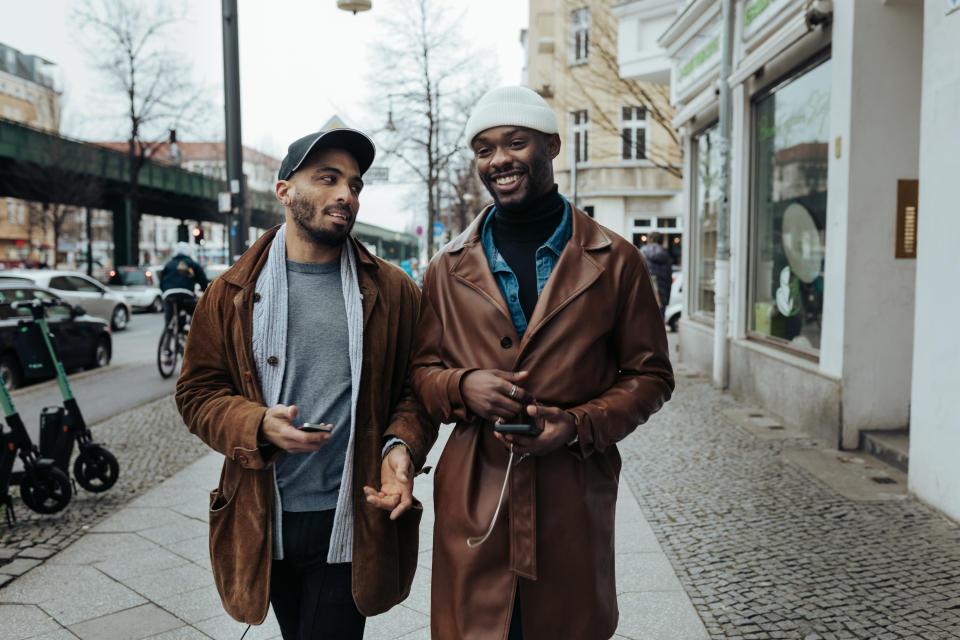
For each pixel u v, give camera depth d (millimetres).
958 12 3934
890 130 5453
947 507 4098
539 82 31969
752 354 7711
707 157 10664
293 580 1999
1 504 4316
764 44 7250
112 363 12219
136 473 5527
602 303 1741
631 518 4301
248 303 1880
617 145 24766
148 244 93000
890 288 5547
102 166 34594
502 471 1756
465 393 1664
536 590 1706
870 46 5414
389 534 1924
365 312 1919
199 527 4312
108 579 3559
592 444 1666
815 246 6613
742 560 3617
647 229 25188
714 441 6070
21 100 66625
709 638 2879
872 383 5602
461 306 1800
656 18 12344
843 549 3701
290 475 1877
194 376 1922
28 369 4598
